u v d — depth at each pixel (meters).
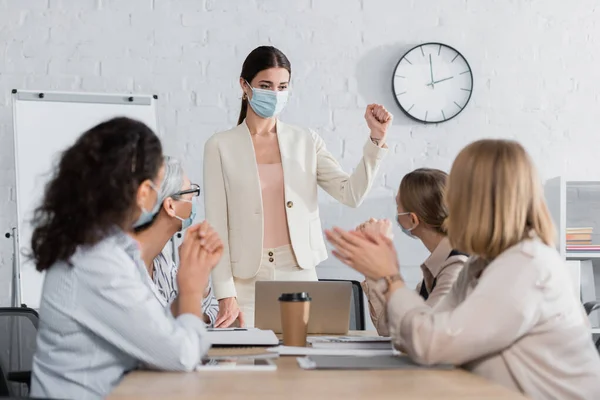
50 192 1.53
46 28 4.00
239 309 2.78
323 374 1.49
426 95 4.17
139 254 1.62
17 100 3.77
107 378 1.55
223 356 1.74
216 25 4.09
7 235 3.78
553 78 4.26
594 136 4.27
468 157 1.59
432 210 2.11
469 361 1.61
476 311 1.51
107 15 4.04
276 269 2.80
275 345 1.92
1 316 2.45
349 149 4.15
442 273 2.08
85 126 3.83
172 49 4.06
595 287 4.26
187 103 4.07
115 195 1.53
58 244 1.51
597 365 1.57
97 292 1.51
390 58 4.18
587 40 4.28
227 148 2.86
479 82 4.22
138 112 3.90
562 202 3.96
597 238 4.25
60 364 1.54
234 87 4.09
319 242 2.87
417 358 1.54
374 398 1.23
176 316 1.77
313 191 2.88
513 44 4.24
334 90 4.14
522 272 1.52
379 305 2.17
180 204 1.88
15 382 2.46
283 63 2.86
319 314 2.23
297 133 2.92
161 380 1.41
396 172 4.16
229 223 2.85
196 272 1.68
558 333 1.54
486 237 1.57
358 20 4.16
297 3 4.13
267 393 1.27
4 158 3.94
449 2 4.21
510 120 4.23
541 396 1.53
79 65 4.01
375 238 1.70
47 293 1.55
